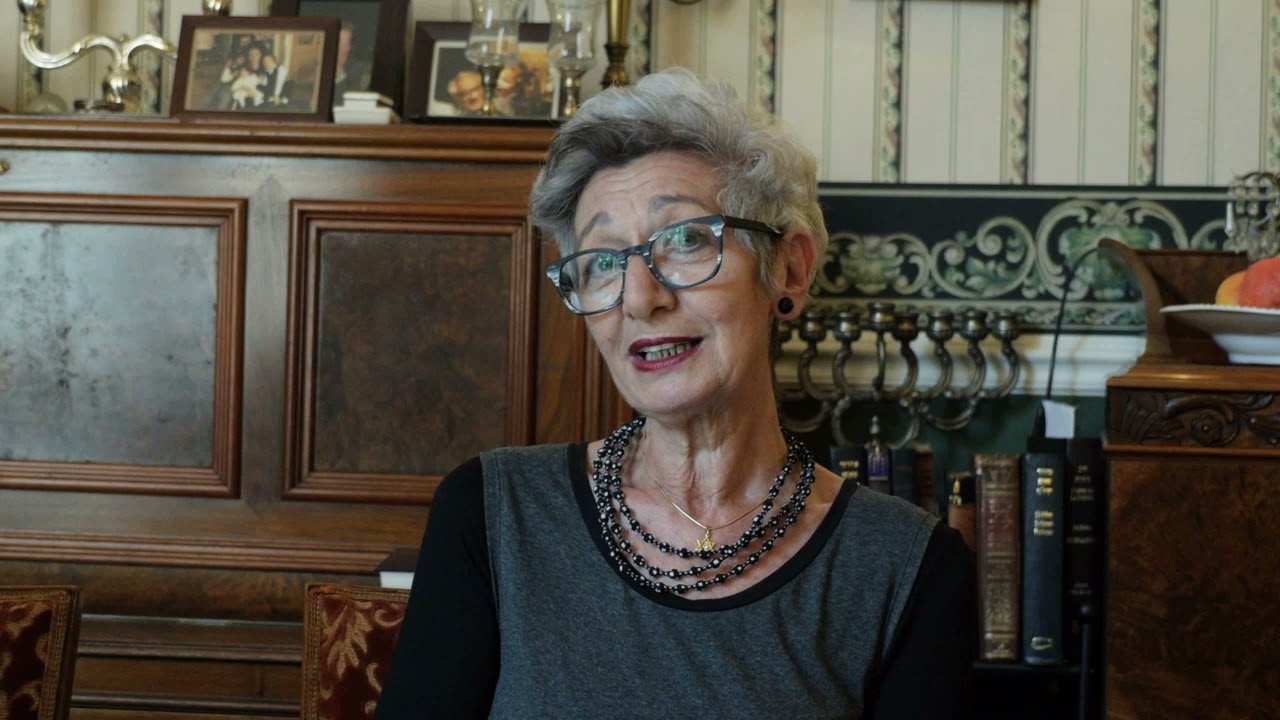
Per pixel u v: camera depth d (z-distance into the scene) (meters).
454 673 1.46
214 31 2.73
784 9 3.14
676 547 1.51
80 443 2.47
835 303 3.14
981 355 3.01
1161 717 2.31
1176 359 2.60
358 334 2.45
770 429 1.58
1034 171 3.11
